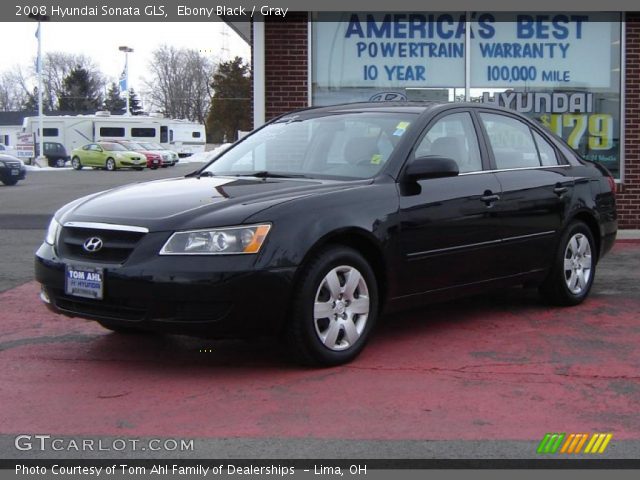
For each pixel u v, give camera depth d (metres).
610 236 7.05
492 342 5.49
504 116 6.32
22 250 10.19
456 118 5.84
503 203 5.81
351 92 11.30
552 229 6.29
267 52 11.05
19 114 74.31
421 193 5.27
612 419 4.07
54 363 5.03
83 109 87.38
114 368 4.92
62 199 19.64
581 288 6.66
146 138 51.16
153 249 4.42
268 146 5.93
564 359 5.09
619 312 6.41
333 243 4.81
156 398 4.37
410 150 5.35
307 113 6.28
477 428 3.95
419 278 5.27
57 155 45.34
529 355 5.18
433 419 4.06
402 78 11.32
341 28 11.22
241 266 4.37
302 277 4.59
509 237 5.88
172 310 4.38
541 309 6.54
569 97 11.38
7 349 5.36
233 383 4.60
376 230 4.93
